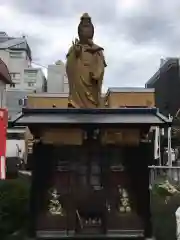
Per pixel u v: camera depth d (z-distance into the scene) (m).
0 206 7.50
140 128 6.07
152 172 12.21
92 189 6.07
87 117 5.98
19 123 5.85
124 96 7.12
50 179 6.05
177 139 22.69
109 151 6.08
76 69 6.99
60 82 29.48
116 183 6.07
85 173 6.07
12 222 6.96
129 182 6.07
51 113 6.12
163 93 28.50
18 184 9.11
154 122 5.85
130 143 6.09
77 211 6.04
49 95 7.21
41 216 6.02
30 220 6.00
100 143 6.09
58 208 6.04
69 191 6.06
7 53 33.66
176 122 23.41
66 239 5.98
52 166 6.06
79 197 6.05
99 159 6.09
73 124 5.85
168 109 27.83
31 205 6.03
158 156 17.23
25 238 6.11
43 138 6.07
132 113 6.07
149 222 6.01
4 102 21.06
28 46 35.50
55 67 29.69
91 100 6.97
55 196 6.05
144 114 6.07
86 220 6.04
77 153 6.08
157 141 17.12
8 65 33.28
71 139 6.08
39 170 6.05
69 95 7.05
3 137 13.05
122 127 6.01
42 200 6.04
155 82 29.88
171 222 6.64
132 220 6.02
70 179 6.07
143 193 6.04
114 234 6.00
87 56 7.00
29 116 6.04
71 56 7.05
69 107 6.84
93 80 6.97
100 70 7.01
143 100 7.14
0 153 12.91
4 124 13.06
